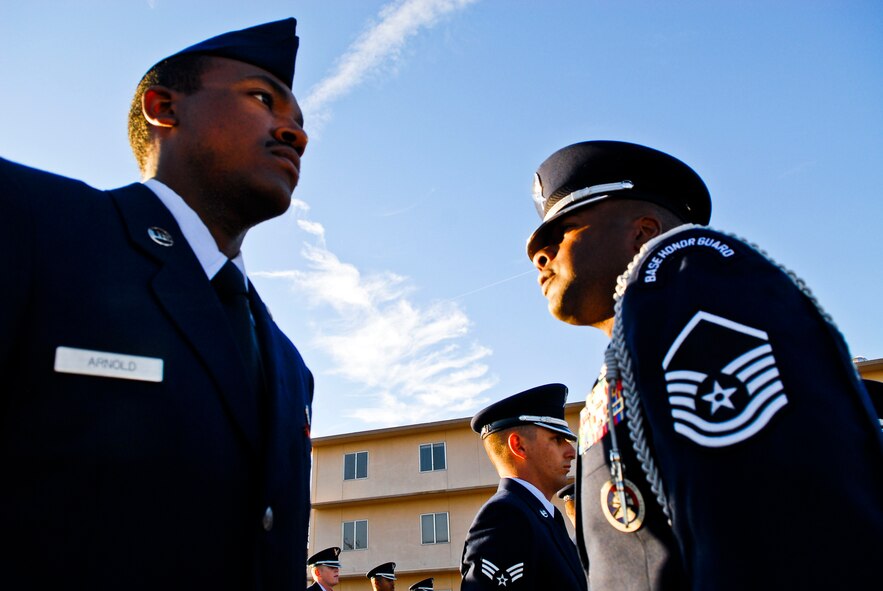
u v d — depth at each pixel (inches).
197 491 54.1
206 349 59.6
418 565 1040.2
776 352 43.3
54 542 47.1
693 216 76.3
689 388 44.7
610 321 72.1
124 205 65.8
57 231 56.9
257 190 74.9
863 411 42.9
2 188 55.1
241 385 61.1
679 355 46.3
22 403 49.5
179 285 61.8
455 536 1045.8
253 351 68.9
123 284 57.9
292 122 80.0
